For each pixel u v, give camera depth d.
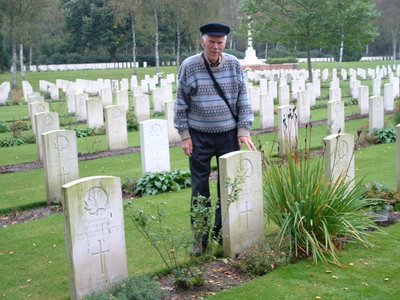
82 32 61.97
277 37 33.06
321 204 5.57
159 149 9.66
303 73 35.06
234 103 5.71
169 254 5.54
